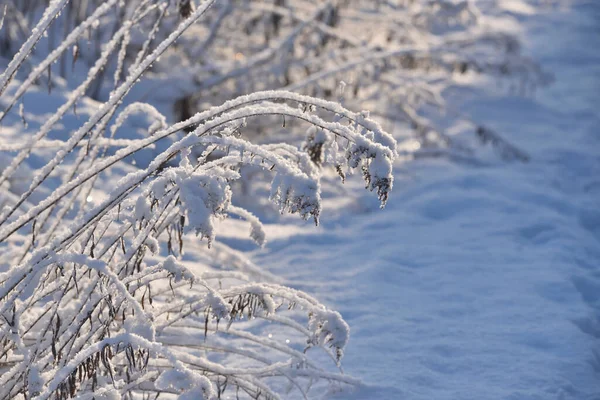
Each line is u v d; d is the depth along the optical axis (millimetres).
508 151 12742
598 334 7051
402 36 13352
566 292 7707
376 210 10273
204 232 3453
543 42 21672
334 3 11891
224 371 4582
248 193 10141
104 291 3801
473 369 5961
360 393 5434
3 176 4566
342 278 7840
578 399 5602
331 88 11789
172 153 3713
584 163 12969
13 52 11328
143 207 3643
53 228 4711
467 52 13367
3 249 6289
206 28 12094
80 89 4656
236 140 3670
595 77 18844
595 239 9906
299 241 8852
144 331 3830
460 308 7180
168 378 3463
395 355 6117
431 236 9281
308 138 4480
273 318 4891
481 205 10367
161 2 4840
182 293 5441
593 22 24500
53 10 4258
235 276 4766
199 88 10953
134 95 11008
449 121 14477
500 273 8164
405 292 7566
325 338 4227
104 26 11695
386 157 3670
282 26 12617
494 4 24672
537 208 10375
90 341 4246
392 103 12391
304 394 4980
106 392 3746
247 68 11133
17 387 4160
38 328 4727
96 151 4711
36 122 9266
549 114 15711
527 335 6586
